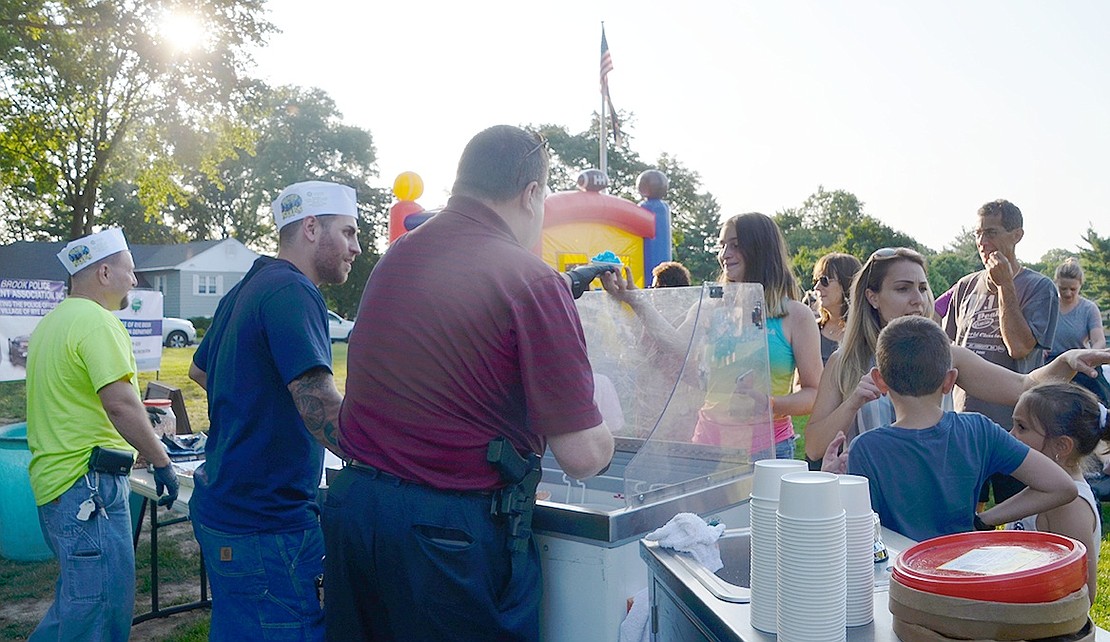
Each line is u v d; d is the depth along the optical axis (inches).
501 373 64.7
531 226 71.5
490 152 68.7
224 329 89.7
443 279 65.6
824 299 153.1
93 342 110.0
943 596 40.8
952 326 163.8
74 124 897.5
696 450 78.6
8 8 684.1
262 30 848.9
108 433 113.3
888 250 105.4
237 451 85.6
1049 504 74.5
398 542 64.0
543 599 72.9
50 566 191.2
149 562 197.8
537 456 69.4
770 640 47.4
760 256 120.4
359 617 68.3
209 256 1782.7
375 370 67.4
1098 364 94.0
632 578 70.5
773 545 47.8
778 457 119.7
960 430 76.3
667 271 178.2
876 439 77.4
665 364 82.2
